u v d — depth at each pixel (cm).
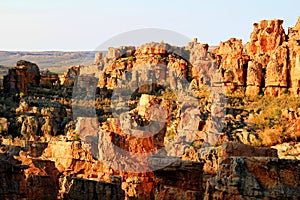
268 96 16050
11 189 6362
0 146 9900
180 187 7450
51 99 15562
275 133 11681
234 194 5672
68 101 15362
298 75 16150
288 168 5741
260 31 18138
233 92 16175
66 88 16750
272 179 5703
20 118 13500
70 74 17588
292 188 5666
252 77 16312
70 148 10094
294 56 16425
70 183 8331
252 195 5638
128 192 9256
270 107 14325
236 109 14200
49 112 14088
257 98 15800
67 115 14300
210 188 5884
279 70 16312
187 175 7462
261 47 17950
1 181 6300
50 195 7831
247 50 18288
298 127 12381
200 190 7344
